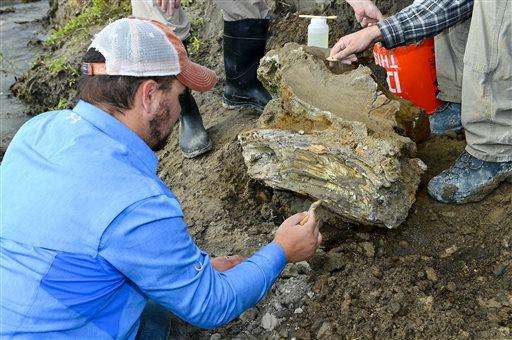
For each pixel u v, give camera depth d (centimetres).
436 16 234
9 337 155
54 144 162
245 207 277
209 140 316
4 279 156
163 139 181
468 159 240
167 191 165
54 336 157
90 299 156
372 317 215
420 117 244
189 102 307
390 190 213
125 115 165
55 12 621
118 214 150
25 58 550
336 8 371
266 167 241
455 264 229
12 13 693
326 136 221
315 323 219
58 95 460
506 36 208
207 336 223
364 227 241
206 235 271
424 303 215
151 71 162
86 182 153
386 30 237
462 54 265
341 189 222
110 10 519
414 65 278
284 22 389
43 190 156
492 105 220
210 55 406
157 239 155
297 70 245
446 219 242
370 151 210
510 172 236
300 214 200
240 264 185
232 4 306
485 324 205
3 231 158
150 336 196
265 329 224
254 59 323
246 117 334
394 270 229
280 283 238
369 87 233
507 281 219
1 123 444
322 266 239
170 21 298
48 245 153
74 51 475
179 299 164
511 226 233
